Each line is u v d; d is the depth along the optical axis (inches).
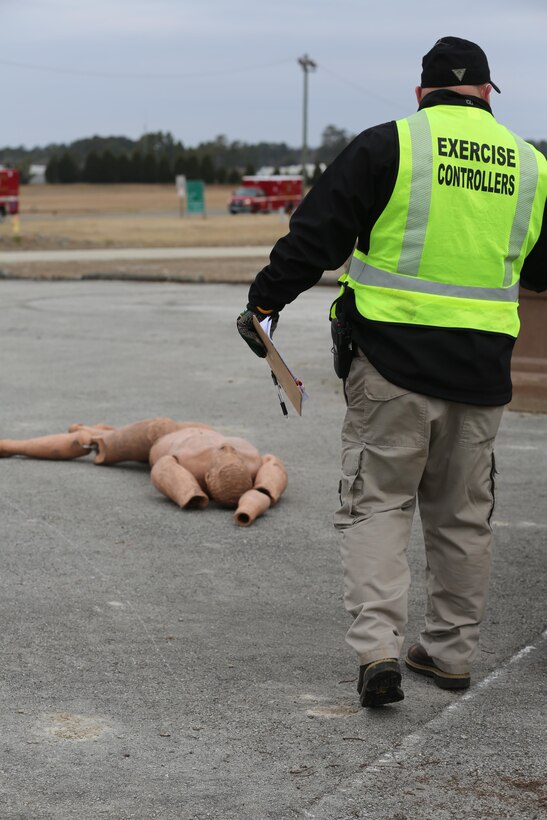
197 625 202.7
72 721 160.6
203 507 280.4
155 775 143.9
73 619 204.7
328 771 145.2
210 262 1227.2
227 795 138.7
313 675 179.2
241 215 2842.0
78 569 234.2
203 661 185.0
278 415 404.2
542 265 172.4
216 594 220.4
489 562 171.9
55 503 284.5
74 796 138.3
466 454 165.0
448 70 162.9
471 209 159.6
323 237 155.9
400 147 156.6
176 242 1631.4
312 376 495.8
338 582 229.1
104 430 339.6
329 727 158.7
